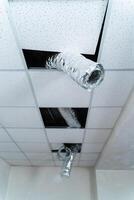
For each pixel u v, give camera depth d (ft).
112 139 7.54
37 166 13.56
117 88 4.93
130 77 4.52
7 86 4.89
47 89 5.02
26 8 2.99
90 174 13.25
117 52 3.81
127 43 3.59
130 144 7.70
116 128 6.74
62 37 3.50
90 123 6.91
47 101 5.58
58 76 4.50
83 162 12.37
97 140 8.51
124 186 11.89
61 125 7.32
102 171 12.39
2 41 3.58
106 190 11.74
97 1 2.91
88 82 3.08
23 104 5.72
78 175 13.21
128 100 5.41
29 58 4.17
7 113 6.22
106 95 5.23
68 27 3.31
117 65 4.15
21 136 8.24
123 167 11.68
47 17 3.14
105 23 3.23
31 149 10.03
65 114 6.56
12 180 13.19
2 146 9.64
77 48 3.71
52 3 2.93
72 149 9.12
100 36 3.54
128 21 3.17
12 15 3.09
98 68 2.97
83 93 5.14
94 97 5.33
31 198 12.59
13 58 4.00
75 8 3.00
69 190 12.76
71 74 3.23
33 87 4.94
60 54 3.69
